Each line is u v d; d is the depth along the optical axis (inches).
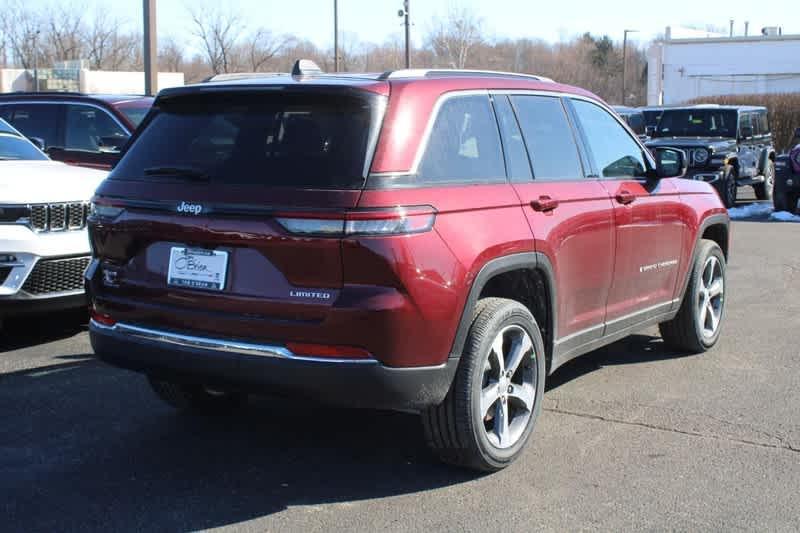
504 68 2155.5
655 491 169.5
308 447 194.4
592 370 251.4
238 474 179.3
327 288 152.9
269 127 165.2
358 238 150.0
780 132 1333.7
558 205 192.4
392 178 154.9
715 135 717.3
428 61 1831.9
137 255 173.2
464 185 169.3
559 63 2496.3
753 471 178.9
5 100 405.7
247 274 158.4
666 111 747.4
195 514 161.2
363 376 152.4
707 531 153.3
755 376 244.7
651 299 237.6
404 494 169.3
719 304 274.5
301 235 152.3
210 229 160.4
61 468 181.8
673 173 235.1
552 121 204.1
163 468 182.2
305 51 1621.6
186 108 178.4
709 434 199.6
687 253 252.4
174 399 205.8
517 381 183.9
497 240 170.4
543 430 202.4
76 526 156.4
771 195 808.3
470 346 166.2
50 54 1797.5
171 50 1866.4
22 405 220.2
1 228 257.8
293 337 154.0
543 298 191.2
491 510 161.8
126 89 1668.3
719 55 1926.7
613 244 213.2
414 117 163.3
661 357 265.3
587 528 154.5
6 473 178.9
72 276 271.3
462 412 166.6
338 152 156.6
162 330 168.7
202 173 165.0
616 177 222.5
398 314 151.6
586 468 180.5
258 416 214.4
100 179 289.0
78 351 271.6
